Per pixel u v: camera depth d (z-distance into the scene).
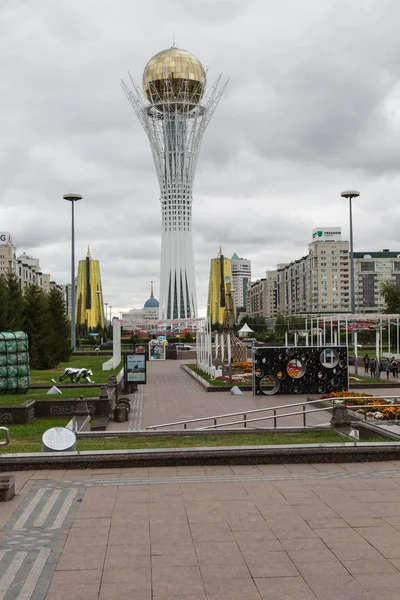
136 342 130.25
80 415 24.14
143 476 14.59
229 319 70.94
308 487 13.47
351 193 72.75
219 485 13.71
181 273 176.25
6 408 27.88
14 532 10.57
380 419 25.33
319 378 42.28
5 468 15.14
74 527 10.82
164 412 34.62
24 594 8.16
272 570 8.91
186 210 175.62
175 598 8.05
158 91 166.38
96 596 8.12
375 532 10.44
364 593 8.14
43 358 65.19
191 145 169.62
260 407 36.34
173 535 10.41
